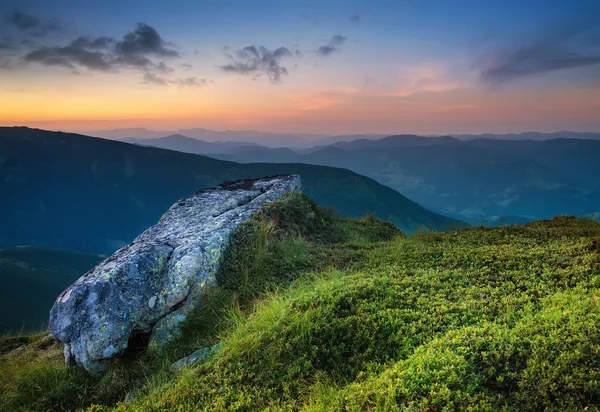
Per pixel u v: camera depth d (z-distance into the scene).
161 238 12.85
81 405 8.28
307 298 8.84
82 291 9.84
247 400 6.50
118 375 8.97
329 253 13.53
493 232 14.01
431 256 11.59
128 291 10.23
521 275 9.10
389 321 7.68
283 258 12.77
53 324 9.81
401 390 5.52
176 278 10.78
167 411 6.67
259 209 15.29
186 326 10.14
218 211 15.91
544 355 5.61
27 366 9.86
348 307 8.48
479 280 9.21
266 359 7.37
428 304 8.20
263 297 10.66
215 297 10.82
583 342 5.70
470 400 5.12
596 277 8.20
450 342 6.38
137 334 10.39
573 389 4.99
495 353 5.84
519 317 7.14
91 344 9.39
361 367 6.82
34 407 8.43
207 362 7.88
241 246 12.76
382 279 9.59
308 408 5.82
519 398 5.05
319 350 7.36
